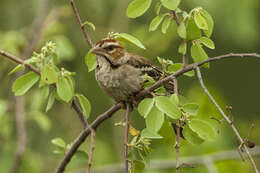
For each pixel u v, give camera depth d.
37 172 12.22
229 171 11.91
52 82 7.27
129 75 8.28
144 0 6.97
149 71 8.58
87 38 8.09
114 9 13.86
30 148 13.34
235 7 13.11
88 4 13.80
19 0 13.95
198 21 6.82
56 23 13.03
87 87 14.30
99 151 13.88
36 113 12.03
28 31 13.36
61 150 8.40
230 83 16.22
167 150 12.41
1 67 13.04
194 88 12.91
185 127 6.77
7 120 12.02
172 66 7.48
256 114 16.62
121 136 14.03
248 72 16.06
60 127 13.83
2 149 12.04
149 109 6.60
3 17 13.91
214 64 15.94
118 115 14.19
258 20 14.27
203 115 11.38
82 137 8.06
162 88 7.43
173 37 13.23
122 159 13.84
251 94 16.22
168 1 6.83
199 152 12.03
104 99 14.41
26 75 7.61
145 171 11.99
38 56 7.51
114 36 7.44
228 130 12.23
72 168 13.19
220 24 13.28
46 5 13.13
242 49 15.48
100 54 8.26
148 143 7.09
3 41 12.98
